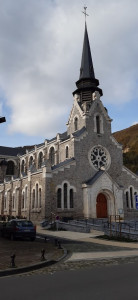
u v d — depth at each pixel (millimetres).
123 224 28484
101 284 7770
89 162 35406
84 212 32812
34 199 33719
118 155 39125
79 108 39094
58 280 8320
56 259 11992
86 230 24625
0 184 47781
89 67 44062
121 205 35094
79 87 43094
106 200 35781
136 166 80875
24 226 19484
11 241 19172
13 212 40062
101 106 39469
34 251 14148
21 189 38594
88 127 37000
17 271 9570
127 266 10547
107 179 34844
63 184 32219
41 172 32219
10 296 6645
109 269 9961
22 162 54438
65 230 26812
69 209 31922
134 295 6684
